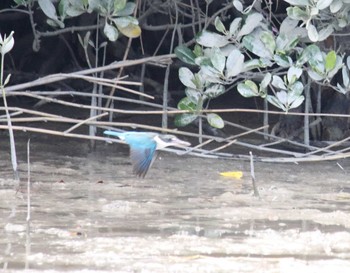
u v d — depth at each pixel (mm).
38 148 15203
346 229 9898
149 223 9961
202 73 12812
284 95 12414
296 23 12547
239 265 8289
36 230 9500
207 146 15945
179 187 12219
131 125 13039
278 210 10867
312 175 13609
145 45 20438
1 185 11977
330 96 16500
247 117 18812
